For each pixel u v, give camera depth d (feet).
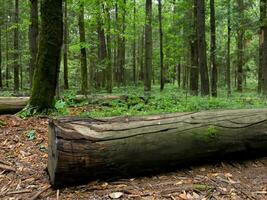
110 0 47.32
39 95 23.79
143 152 13.88
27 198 12.43
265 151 17.25
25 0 61.41
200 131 15.11
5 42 85.10
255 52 76.79
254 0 58.44
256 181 14.49
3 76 87.92
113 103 30.40
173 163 14.80
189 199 12.50
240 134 16.02
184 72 88.58
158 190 13.07
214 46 49.52
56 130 12.65
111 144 13.30
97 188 13.10
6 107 25.35
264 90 46.70
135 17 68.13
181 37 68.03
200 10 42.91
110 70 56.54
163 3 81.35
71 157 12.64
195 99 32.30
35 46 39.81
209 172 15.16
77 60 91.45
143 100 31.96
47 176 14.26
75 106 29.81
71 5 46.91
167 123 14.67
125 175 13.98
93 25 53.62
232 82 96.84
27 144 17.90
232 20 54.03
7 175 14.46
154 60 96.43
